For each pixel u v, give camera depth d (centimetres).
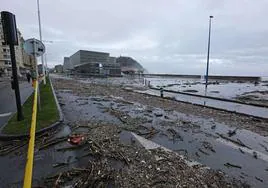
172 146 578
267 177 418
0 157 471
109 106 1243
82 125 748
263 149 579
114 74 9975
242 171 441
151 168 421
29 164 274
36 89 823
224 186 375
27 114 838
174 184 365
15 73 711
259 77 6122
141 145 562
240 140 655
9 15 643
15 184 365
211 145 597
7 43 682
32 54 841
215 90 2803
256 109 1269
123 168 419
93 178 379
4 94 1650
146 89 2761
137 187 353
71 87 2720
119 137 632
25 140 568
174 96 1945
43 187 353
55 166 427
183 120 901
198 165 454
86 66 9975
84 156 478
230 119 947
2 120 781
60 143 558
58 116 796
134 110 1127
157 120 890
